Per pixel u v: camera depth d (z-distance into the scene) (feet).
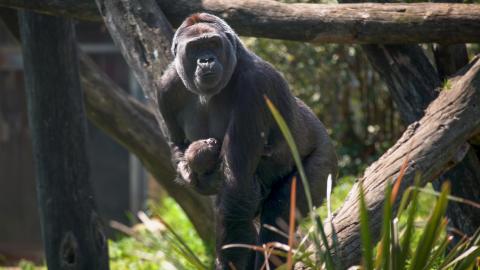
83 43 107.76
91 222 44.57
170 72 30.83
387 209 21.58
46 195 43.86
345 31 35.42
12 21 45.96
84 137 44.29
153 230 28.73
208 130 30.86
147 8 35.24
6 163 115.85
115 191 110.93
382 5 35.58
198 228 50.19
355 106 85.71
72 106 43.50
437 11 34.65
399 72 36.73
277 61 75.97
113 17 35.65
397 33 35.09
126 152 110.73
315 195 31.63
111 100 49.21
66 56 42.93
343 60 77.10
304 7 35.99
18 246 113.91
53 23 42.14
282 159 30.68
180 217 69.15
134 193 97.76
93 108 49.01
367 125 79.87
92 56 107.86
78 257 44.09
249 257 31.68
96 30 107.34
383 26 35.12
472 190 35.94
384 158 29.84
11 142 114.52
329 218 24.23
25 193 116.67
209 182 29.78
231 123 28.45
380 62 37.22
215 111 30.14
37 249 111.75
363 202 21.35
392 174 28.71
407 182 28.48
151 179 95.35
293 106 30.04
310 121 32.48
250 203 28.04
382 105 79.30
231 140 28.22
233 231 27.91
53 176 43.47
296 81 77.71
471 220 36.01
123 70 107.34
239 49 29.25
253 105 28.14
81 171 44.11
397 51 36.63
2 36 111.75
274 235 29.94
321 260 22.75
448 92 31.76
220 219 28.14
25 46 42.70
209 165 28.84
